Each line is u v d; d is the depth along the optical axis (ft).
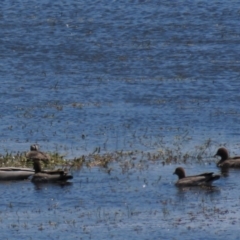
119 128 390.01
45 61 535.60
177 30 618.85
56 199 299.17
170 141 368.48
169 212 285.64
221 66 510.58
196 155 347.56
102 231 270.26
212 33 609.01
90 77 491.72
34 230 272.31
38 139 376.07
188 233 268.21
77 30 625.41
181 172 313.94
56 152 352.90
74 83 478.18
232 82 473.67
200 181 309.83
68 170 330.34
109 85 470.80
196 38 594.24
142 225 274.98
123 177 320.50
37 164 323.16
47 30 626.64
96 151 353.31
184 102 433.89
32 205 294.25
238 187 309.83
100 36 605.31
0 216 284.61
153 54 545.85
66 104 433.48
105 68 514.68
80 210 288.71
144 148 358.84
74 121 402.72
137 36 604.49
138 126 393.09
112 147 361.30
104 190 306.96
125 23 643.45
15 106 431.02
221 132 382.83
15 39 597.52
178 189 307.37
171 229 271.49
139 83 474.08
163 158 343.26
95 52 556.10
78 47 572.10
